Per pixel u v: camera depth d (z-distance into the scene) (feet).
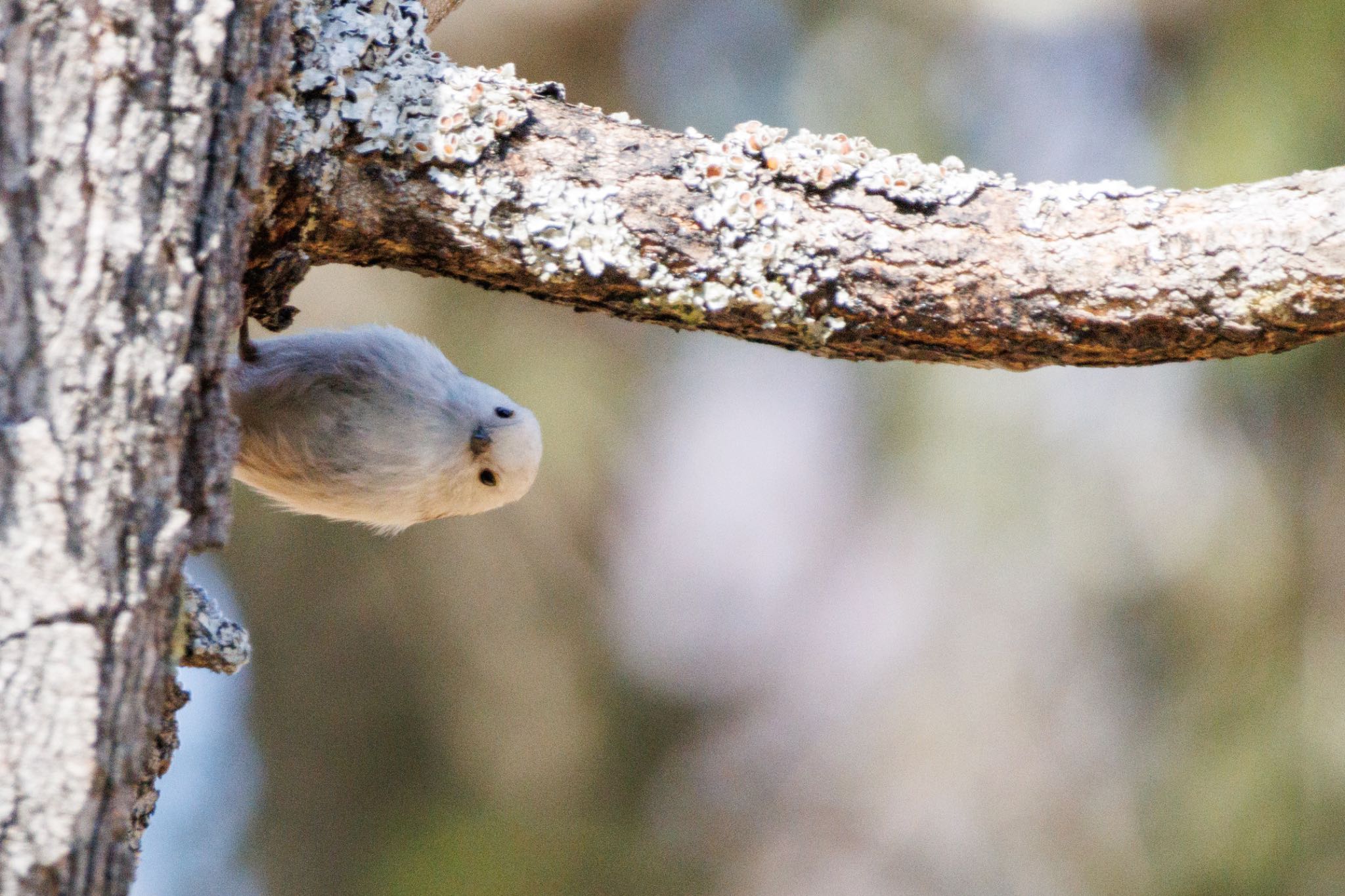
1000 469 37.52
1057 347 14.46
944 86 37.32
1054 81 37.37
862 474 41.39
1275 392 36.94
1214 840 35.60
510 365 38.06
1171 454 36.99
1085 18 36.78
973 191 14.21
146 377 10.52
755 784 41.98
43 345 10.21
